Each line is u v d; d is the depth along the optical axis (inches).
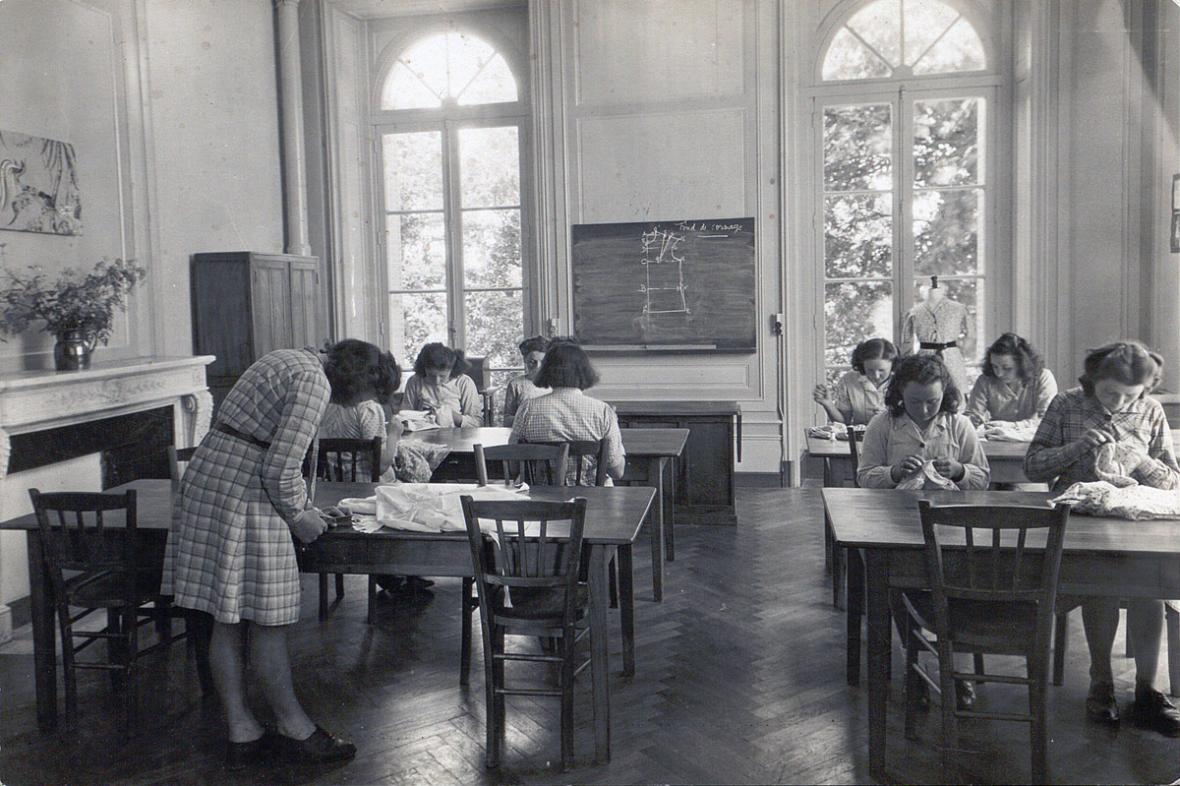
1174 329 184.7
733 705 132.8
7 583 171.3
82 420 187.5
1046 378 195.3
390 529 121.3
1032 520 100.6
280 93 306.0
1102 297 205.0
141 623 132.0
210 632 138.1
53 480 183.5
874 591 111.4
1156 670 120.0
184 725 130.5
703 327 293.9
